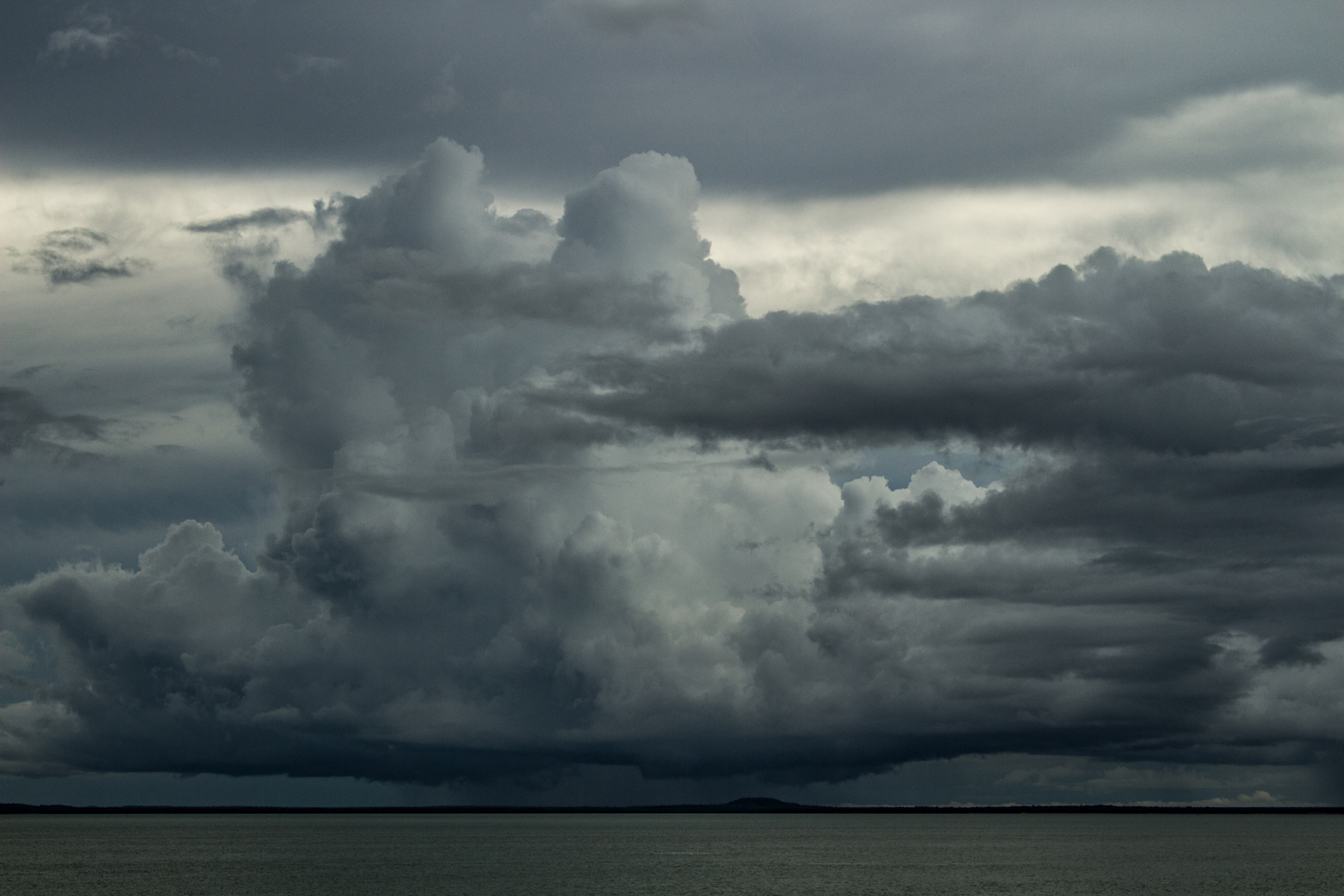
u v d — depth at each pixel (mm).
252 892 158750
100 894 157375
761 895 156750
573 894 155625
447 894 155125
